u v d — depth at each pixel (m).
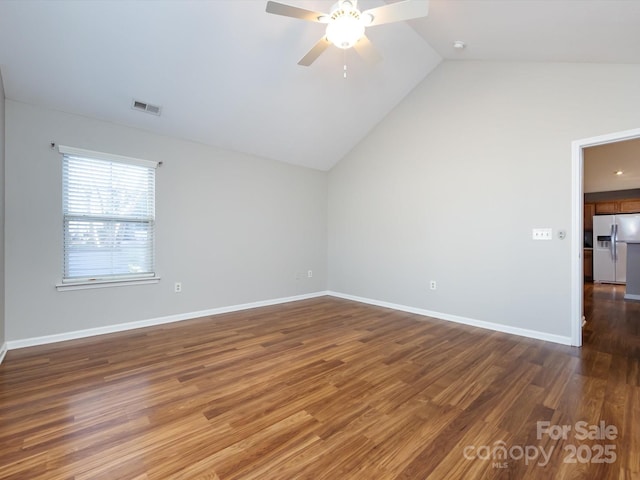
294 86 3.63
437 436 1.66
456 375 2.38
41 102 2.95
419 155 4.27
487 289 3.61
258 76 3.35
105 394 2.08
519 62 3.33
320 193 5.55
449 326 3.68
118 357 2.71
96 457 1.49
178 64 2.97
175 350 2.89
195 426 1.74
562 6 2.06
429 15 2.91
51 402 1.98
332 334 3.37
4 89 2.74
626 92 2.73
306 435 1.67
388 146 4.66
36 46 2.51
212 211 4.18
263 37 2.96
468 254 3.77
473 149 3.71
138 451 1.53
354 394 2.10
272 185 4.84
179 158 3.88
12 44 2.46
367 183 4.98
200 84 3.24
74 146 3.16
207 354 2.79
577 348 2.95
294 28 2.96
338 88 3.88
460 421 1.80
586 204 7.38
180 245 3.90
